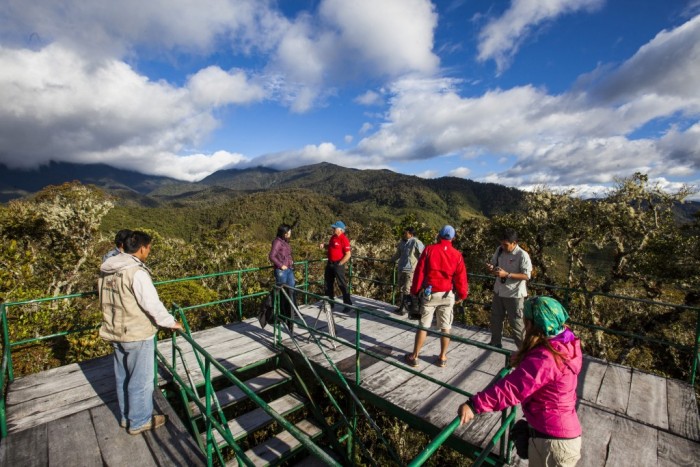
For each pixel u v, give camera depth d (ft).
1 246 34.22
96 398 11.50
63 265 64.54
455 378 12.66
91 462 8.64
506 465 8.72
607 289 50.29
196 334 17.40
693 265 42.98
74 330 13.64
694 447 9.39
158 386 12.07
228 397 13.88
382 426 23.34
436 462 22.38
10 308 28.50
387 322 18.65
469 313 45.01
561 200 54.60
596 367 13.97
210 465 8.43
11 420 10.27
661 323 44.70
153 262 69.92
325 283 19.88
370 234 76.89
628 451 9.23
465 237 66.49
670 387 12.41
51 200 73.05
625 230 48.32
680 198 46.44
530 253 55.62
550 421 5.97
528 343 6.14
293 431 5.31
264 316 15.90
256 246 92.53
